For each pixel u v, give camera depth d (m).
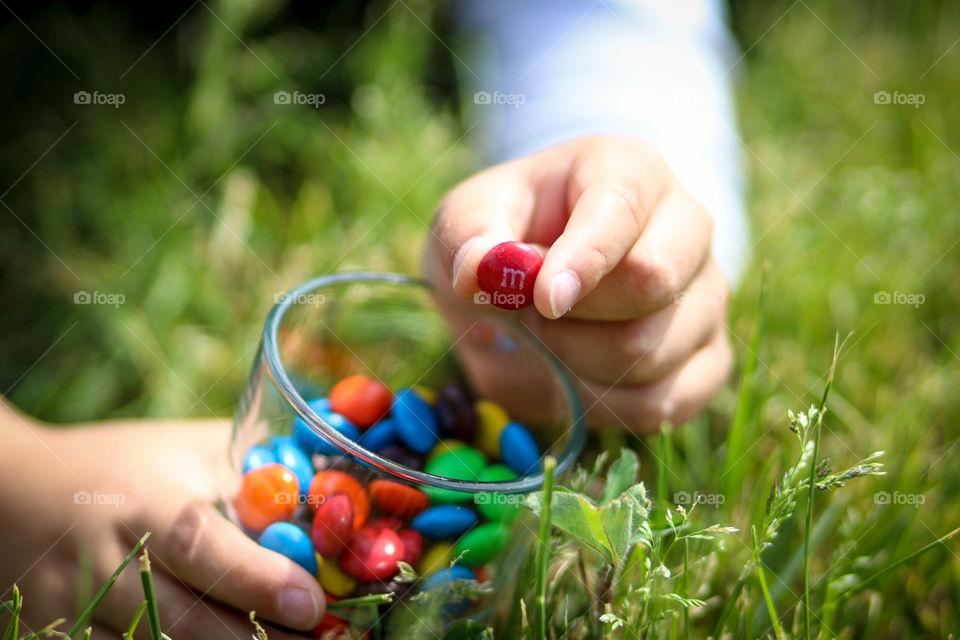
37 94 0.46
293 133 0.47
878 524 0.32
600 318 0.31
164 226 0.43
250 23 0.50
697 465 0.35
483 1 0.49
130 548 0.30
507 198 0.32
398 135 0.47
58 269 0.41
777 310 0.40
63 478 0.31
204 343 0.40
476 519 0.27
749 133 0.48
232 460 0.29
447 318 0.31
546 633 0.29
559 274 0.28
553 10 0.44
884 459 0.34
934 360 0.39
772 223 0.43
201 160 0.46
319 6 0.54
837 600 0.29
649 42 0.43
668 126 0.40
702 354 0.34
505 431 0.30
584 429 0.29
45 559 0.30
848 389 0.38
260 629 0.27
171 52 0.50
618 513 0.27
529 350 0.30
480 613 0.29
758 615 0.30
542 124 0.40
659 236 0.30
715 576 0.31
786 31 0.58
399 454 0.30
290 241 0.43
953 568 0.32
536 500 0.27
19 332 0.40
